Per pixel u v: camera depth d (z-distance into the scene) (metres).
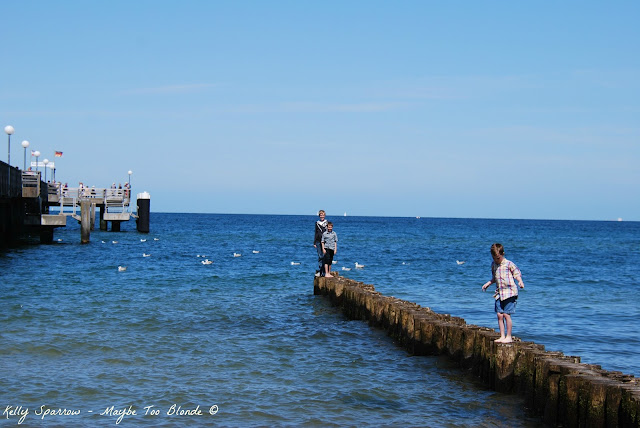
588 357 15.31
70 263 35.12
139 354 14.03
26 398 10.86
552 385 9.91
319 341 15.97
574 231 146.75
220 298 23.47
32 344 14.53
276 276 32.09
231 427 9.80
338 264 42.47
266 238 78.75
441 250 62.06
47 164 58.38
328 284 23.14
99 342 15.02
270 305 21.95
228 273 33.34
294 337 16.41
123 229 79.06
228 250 53.59
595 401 8.95
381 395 11.50
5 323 16.97
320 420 10.16
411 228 146.88
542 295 27.22
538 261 49.66
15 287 24.44
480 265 43.88
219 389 11.66
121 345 14.83
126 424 9.83
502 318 11.83
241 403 10.90
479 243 78.50
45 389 11.36
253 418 10.20
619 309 23.27
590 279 34.97
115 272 31.52
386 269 39.03
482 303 24.19
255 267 37.66
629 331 18.77
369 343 15.77
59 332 15.99
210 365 13.32
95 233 65.31
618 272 40.06
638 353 15.82
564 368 9.74
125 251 45.72
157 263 37.81
